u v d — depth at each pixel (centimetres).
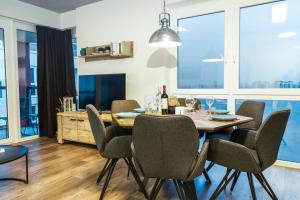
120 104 301
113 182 254
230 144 179
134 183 252
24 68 458
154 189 192
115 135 254
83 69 471
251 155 171
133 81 407
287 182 253
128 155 216
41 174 276
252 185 193
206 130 173
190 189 192
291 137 305
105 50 413
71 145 412
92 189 237
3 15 403
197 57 371
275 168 296
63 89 503
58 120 422
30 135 465
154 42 272
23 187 241
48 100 470
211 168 291
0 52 414
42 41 462
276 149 183
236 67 333
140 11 392
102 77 404
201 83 369
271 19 312
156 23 378
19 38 446
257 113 262
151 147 155
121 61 419
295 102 299
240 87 337
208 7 349
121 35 416
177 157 154
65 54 504
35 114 478
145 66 393
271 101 313
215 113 254
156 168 160
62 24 507
